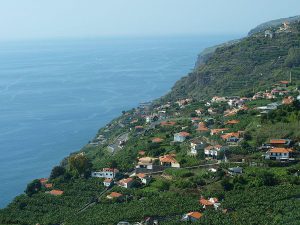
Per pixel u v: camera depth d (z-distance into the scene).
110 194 199.50
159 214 168.88
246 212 158.25
